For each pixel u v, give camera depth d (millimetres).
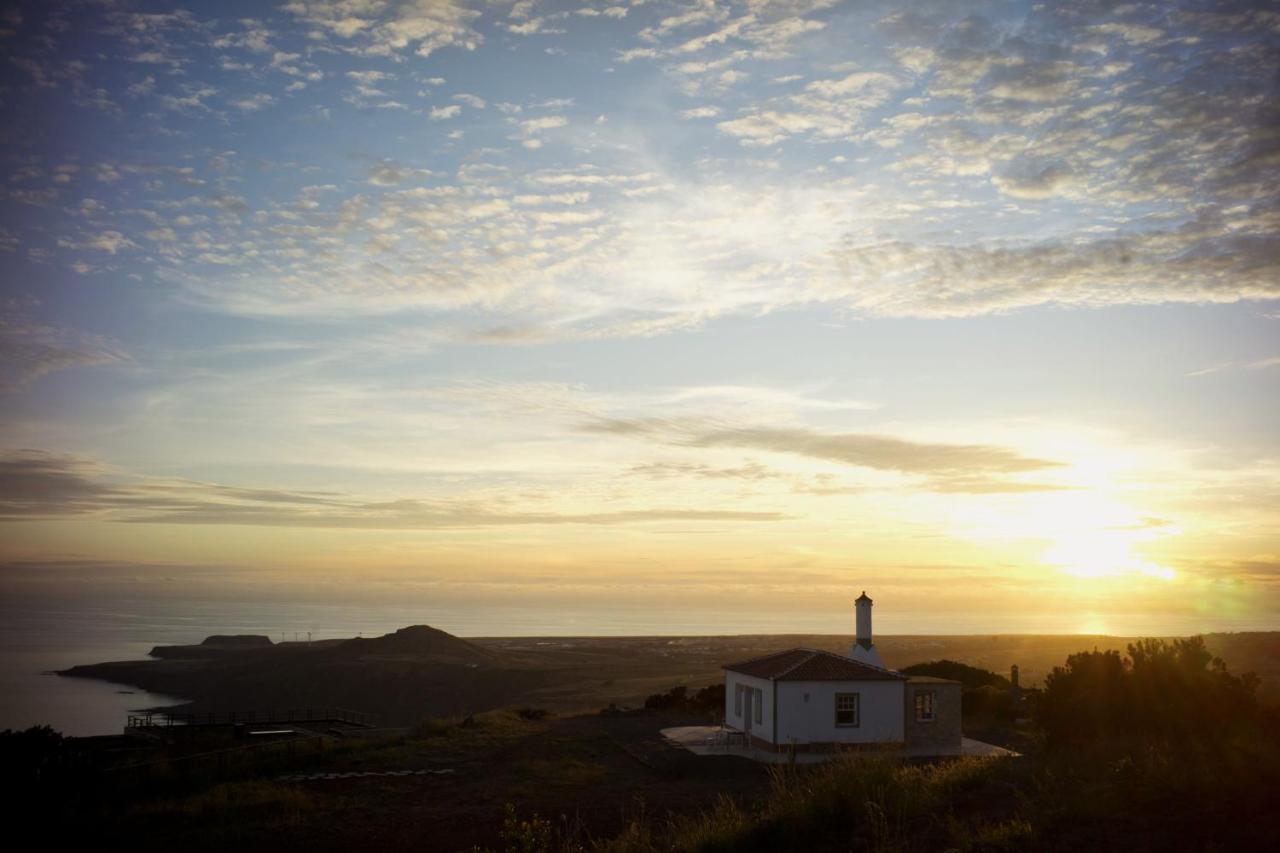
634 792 28312
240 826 24469
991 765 20031
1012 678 56000
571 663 150625
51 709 120312
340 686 126250
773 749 36688
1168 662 25844
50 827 24781
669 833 18219
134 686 153875
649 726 45875
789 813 15617
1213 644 106812
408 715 115875
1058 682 26750
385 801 27719
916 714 38031
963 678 57719
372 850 21953
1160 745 19453
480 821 24578
